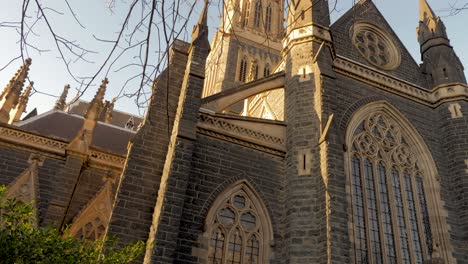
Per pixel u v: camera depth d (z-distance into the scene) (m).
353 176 27.98
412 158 31.58
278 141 28.47
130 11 6.68
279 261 23.95
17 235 13.01
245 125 28.14
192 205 23.86
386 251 26.19
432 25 39.59
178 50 32.12
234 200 25.53
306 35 32.16
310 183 25.05
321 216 23.19
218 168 25.75
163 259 20.50
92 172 37.53
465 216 28.91
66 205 33.16
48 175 34.62
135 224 23.88
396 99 33.66
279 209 25.89
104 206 34.72
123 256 15.55
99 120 52.12
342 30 36.22
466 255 27.69
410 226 28.09
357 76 32.75
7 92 44.22
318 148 26.08
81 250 15.17
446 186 30.77
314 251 22.50
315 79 29.47
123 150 44.44
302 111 28.52
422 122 33.44
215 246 23.69
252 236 24.80
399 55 37.53
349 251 23.45
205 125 26.81
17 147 35.06
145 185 25.39
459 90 34.53
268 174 26.91
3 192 14.23
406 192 29.66
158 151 26.95
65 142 36.84
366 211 26.80
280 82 31.78
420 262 26.92
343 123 29.56
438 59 36.94
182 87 29.34
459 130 32.59
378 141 30.86
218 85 60.88
